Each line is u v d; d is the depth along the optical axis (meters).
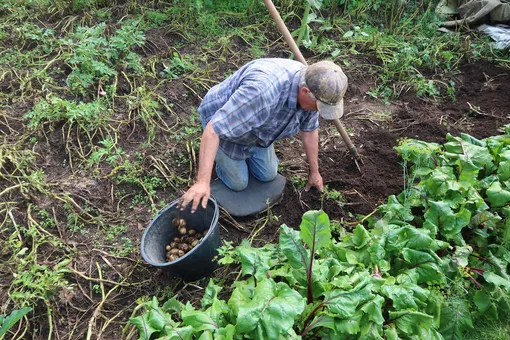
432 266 2.49
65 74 4.27
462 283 2.66
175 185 3.45
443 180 2.84
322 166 3.58
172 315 2.61
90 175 3.45
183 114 4.04
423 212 3.03
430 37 5.05
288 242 2.31
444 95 4.39
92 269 2.89
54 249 2.95
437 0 5.41
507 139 3.28
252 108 2.39
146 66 4.41
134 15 5.00
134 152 3.65
